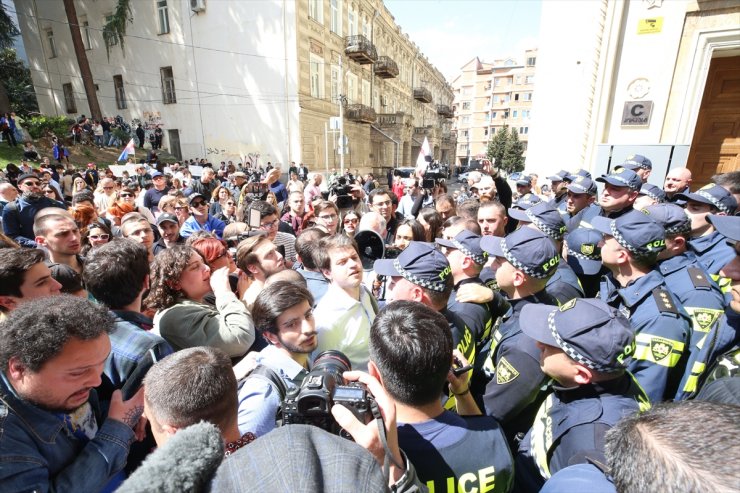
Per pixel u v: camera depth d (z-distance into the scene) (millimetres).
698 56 5453
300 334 1421
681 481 524
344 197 4773
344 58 20281
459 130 63531
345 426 852
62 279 1914
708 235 2533
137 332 1434
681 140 5730
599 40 5988
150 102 19906
